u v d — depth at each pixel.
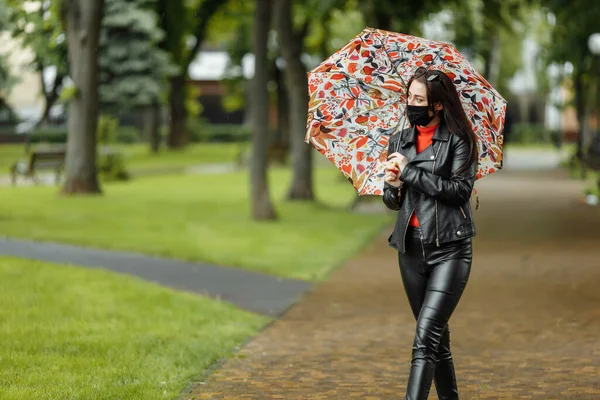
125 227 30.34
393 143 9.53
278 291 19.22
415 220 9.30
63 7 41.00
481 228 31.55
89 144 42.28
